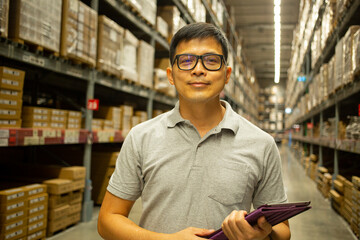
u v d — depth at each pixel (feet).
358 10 11.32
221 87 3.24
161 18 16.35
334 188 14.03
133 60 13.34
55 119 9.29
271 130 76.79
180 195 3.11
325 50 16.43
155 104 22.26
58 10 8.50
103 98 19.42
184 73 3.20
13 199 7.50
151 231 3.04
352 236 10.19
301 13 28.96
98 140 11.25
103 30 10.86
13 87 7.54
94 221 10.77
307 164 24.80
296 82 36.65
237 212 2.69
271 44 55.47
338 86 12.12
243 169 3.13
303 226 11.21
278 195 3.37
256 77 79.41
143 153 3.31
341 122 13.15
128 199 3.38
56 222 9.06
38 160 13.47
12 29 7.20
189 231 2.81
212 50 3.19
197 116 3.39
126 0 11.91
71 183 9.64
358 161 17.17
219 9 25.27
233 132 3.29
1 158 12.51
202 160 3.18
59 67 8.93
